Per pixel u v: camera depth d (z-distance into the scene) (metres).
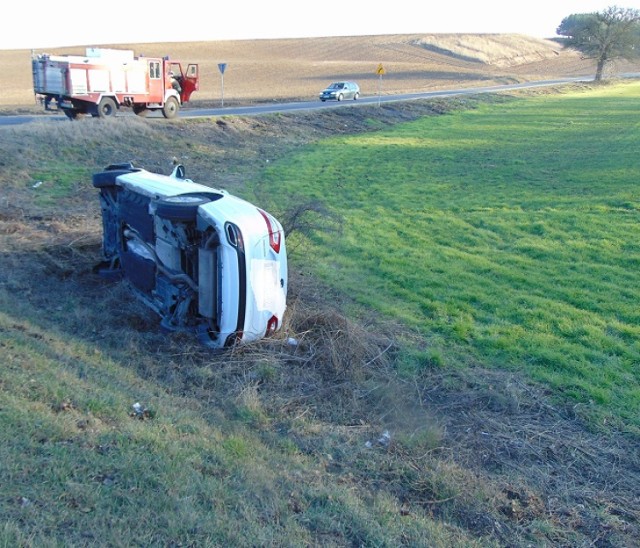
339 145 30.70
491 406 7.73
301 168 24.34
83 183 19.28
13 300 9.30
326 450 6.17
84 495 4.51
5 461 4.69
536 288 12.16
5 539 3.91
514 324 10.40
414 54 122.00
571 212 17.84
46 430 5.24
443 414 7.42
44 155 21.19
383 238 15.35
